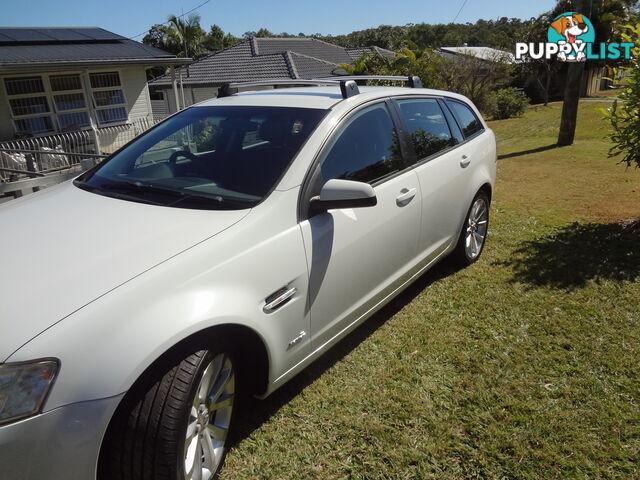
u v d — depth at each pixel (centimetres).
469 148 407
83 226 217
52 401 151
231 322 194
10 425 146
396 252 309
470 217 420
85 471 158
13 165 1066
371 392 273
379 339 327
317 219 245
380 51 2947
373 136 299
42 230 216
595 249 475
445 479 218
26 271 182
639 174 803
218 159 266
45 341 154
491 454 230
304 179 244
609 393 270
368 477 219
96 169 298
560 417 252
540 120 2075
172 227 211
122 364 162
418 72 1738
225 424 219
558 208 630
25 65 1207
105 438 174
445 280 416
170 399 176
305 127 268
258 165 252
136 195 249
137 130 1603
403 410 259
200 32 4194
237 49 2570
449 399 268
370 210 278
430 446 235
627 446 233
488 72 2419
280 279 220
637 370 290
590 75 3394
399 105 337
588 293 386
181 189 248
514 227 557
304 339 244
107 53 1466
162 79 2505
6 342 152
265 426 248
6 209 253
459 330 337
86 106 1470
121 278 178
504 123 2098
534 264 444
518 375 287
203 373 188
